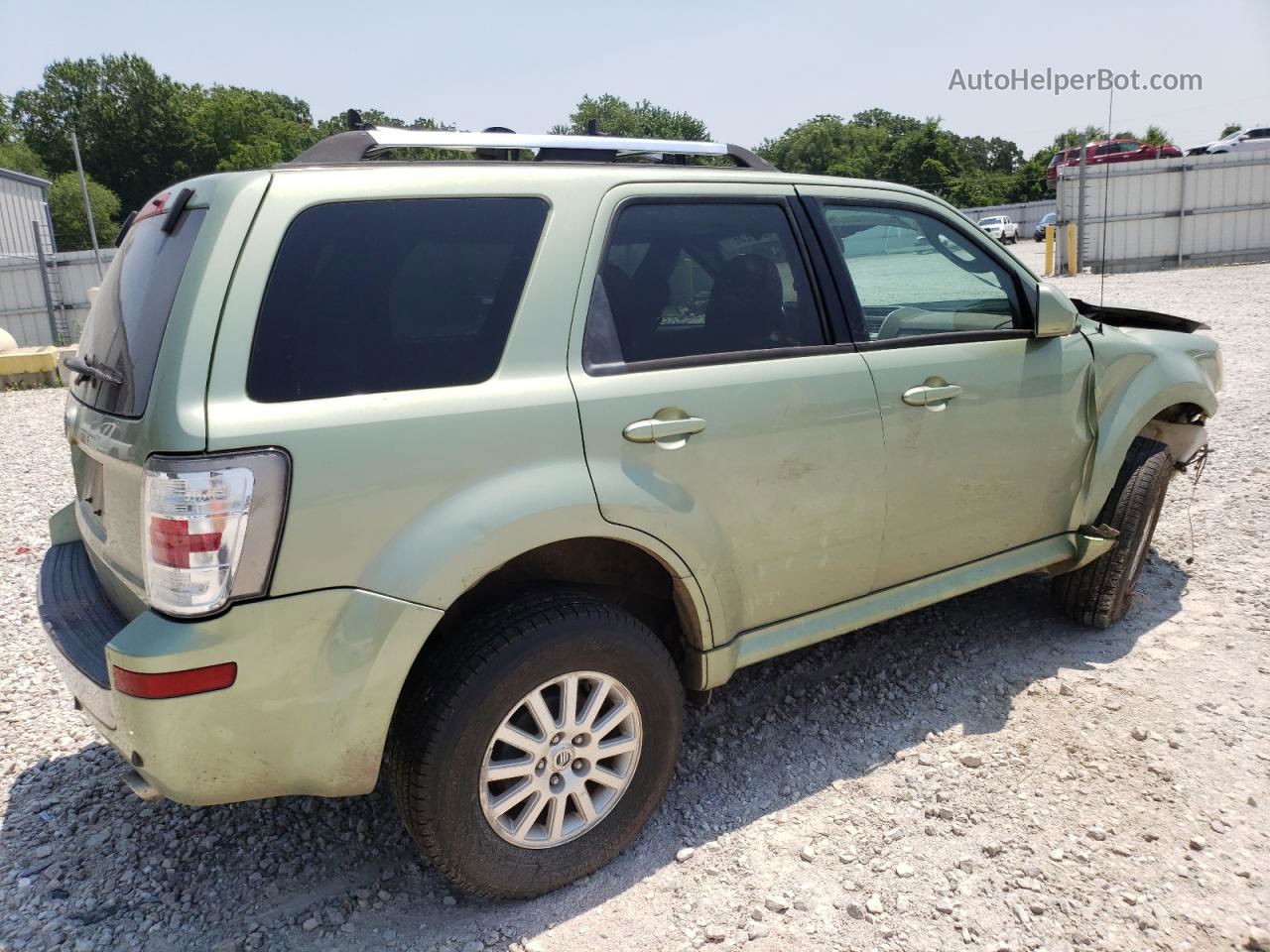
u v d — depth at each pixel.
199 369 2.06
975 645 4.04
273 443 2.06
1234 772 3.05
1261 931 2.39
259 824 2.99
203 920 2.56
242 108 79.19
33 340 19.91
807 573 3.02
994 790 3.00
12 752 3.44
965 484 3.37
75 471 3.00
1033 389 3.52
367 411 2.19
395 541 2.21
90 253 19.64
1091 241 22.12
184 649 2.01
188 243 2.22
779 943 2.40
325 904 2.61
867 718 3.48
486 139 2.76
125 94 75.38
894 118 101.38
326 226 2.24
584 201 2.62
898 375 3.14
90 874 2.77
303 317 2.18
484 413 2.33
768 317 2.94
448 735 2.30
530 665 2.38
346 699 2.18
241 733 2.11
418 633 2.23
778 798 3.02
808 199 3.13
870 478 3.09
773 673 3.84
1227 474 6.06
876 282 3.23
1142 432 4.28
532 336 2.46
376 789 3.15
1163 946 2.36
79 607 2.61
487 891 2.48
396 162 2.45
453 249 2.40
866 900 2.54
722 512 2.76
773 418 2.83
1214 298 15.03
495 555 2.31
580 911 2.54
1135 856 2.68
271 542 2.07
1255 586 4.46
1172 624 4.16
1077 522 3.86
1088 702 3.51
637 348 2.64
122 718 2.08
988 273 3.55
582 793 2.59
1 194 22.77
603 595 2.92
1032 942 2.38
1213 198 21.81
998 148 100.19
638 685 2.61
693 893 2.59
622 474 2.53
